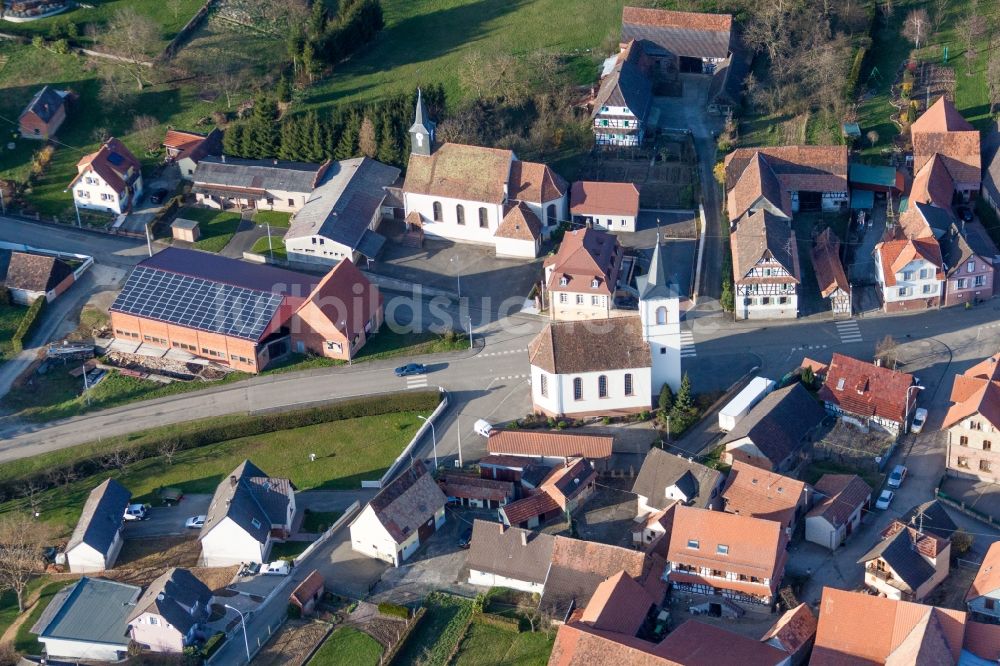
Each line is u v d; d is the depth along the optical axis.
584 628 189.00
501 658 197.50
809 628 190.12
